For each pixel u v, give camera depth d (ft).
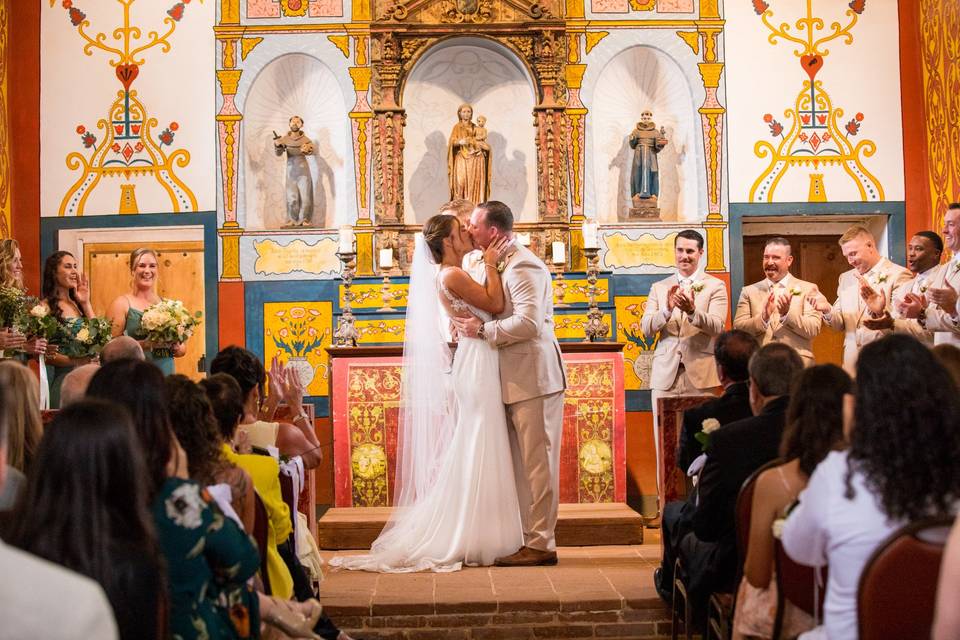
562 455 22.20
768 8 28.86
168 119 28.30
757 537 10.16
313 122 28.94
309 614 10.62
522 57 28.58
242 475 10.46
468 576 17.24
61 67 28.32
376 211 28.25
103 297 28.45
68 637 5.18
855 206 28.60
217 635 8.46
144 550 6.84
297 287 28.17
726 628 12.13
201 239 28.48
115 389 8.43
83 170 28.25
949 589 6.31
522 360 18.15
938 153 27.94
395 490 20.43
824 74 28.81
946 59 27.25
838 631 8.02
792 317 24.03
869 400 8.04
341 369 22.00
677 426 18.38
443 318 20.76
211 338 28.07
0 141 27.48
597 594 15.80
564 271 27.55
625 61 28.96
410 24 28.25
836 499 8.14
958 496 7.84
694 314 22.62
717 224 28.53
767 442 12.10
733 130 28.73
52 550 6.59
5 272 22.15
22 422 11.34
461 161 27.81
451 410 19.17
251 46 28.48
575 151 28.60
